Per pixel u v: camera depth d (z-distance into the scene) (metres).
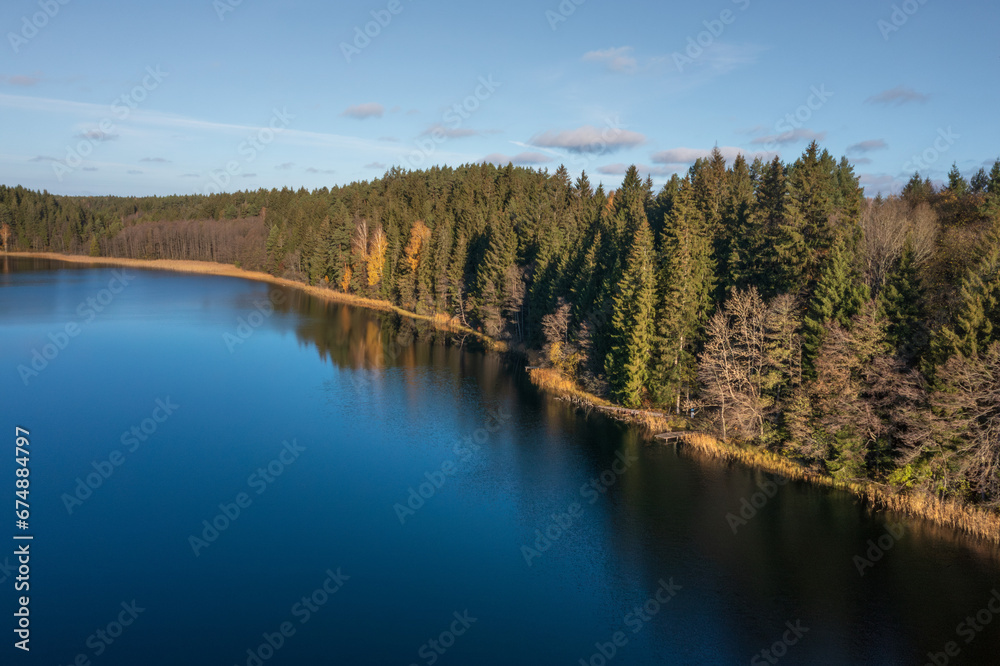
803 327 49.12
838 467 43.31
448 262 114.69
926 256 53.56
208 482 44.84
